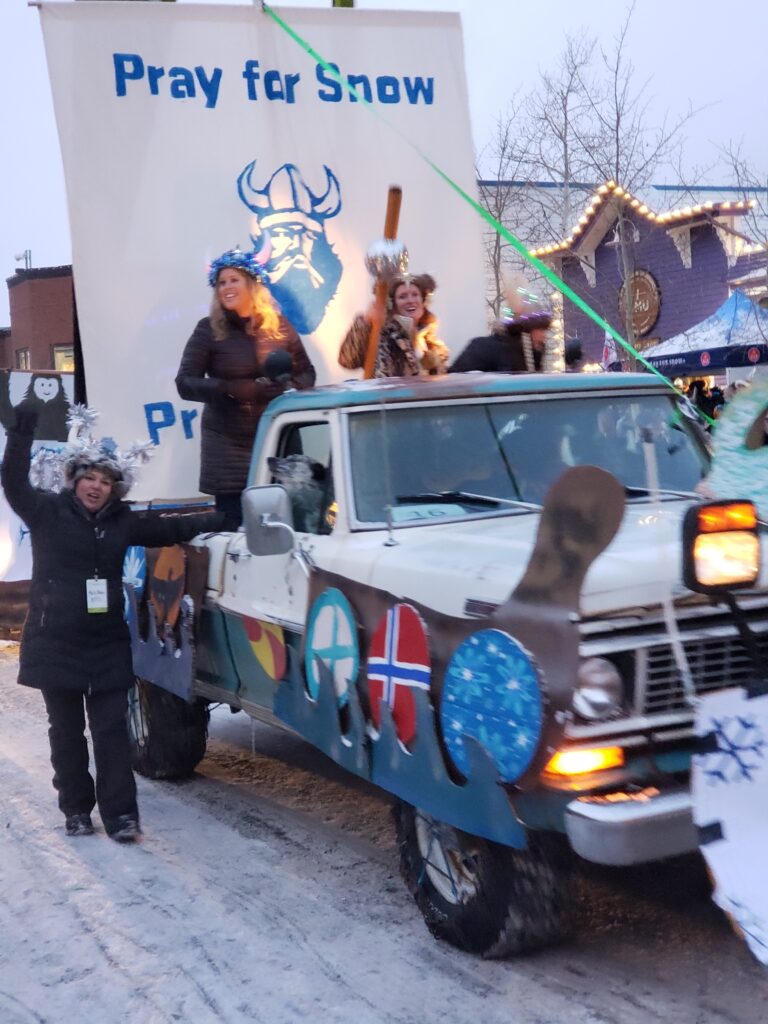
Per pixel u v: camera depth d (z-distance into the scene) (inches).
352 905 178.1
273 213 270.5
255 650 202.1
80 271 258.2
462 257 286.2
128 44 259.9
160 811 234.5
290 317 272.5
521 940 149.3
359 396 187.5
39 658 212.7
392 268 227.8
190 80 264.4
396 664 155.4
